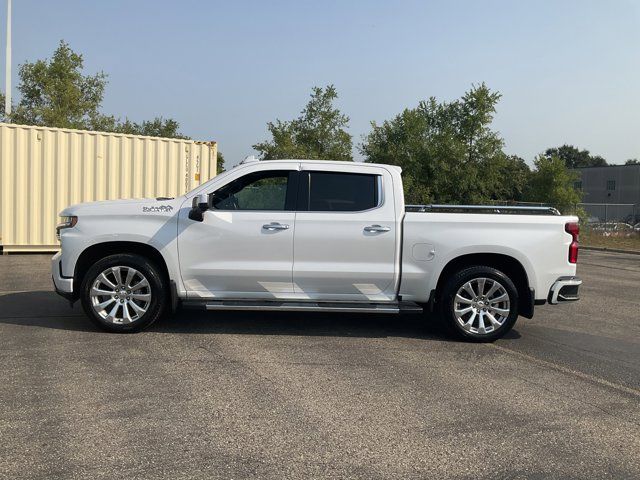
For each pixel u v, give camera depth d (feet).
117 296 21.43
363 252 21.57
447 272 22.29
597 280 43.37
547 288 21.86
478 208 23.41
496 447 12.85
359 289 21.80
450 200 81.35
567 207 99.76
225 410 14.47
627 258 66.39
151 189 46.44
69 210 21.74
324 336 22.16
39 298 27.53
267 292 21.72
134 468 11.43
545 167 100.73
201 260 21.44
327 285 21.72
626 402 15.90
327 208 21.79
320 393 15.85
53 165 43.55
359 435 13.25
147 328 22.44
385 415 14.46
